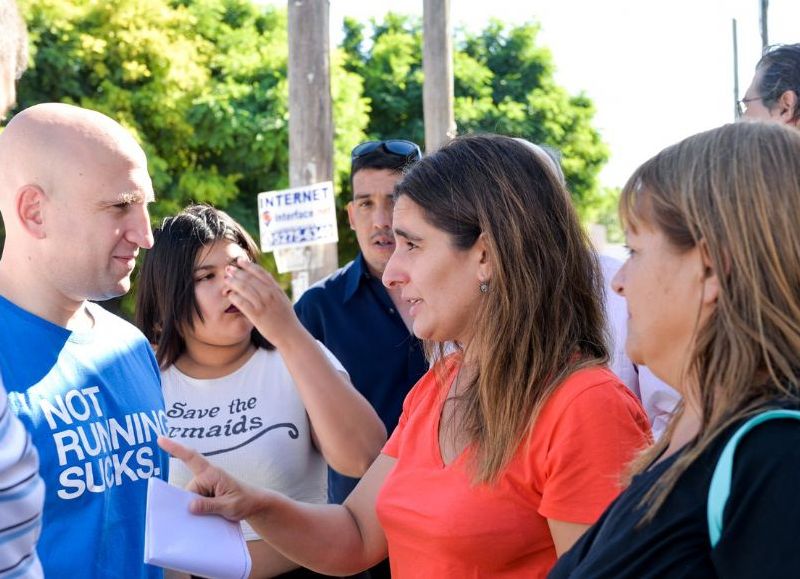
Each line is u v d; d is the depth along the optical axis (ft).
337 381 8.41
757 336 4.23
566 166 67.10
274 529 6.94
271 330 8.27
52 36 45.16
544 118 65.67
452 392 6.81
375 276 12.02
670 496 4.27
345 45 60.29
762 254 4.25
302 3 23.95
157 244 9.73
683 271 4.54
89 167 6.61
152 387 7.54
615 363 10.57
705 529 4.15
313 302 12.09
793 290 4.23
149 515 6.30
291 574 9.12
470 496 6.18
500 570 6.16
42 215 6.60
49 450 6.36
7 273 6.75
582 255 6.51
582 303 6.46
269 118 47.42
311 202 19.51
